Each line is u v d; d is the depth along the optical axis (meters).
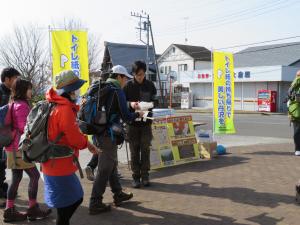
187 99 43.59
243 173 7.27
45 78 28.67
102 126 4.93
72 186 3.62
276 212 5.00
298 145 9.22
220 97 10.52
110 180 5.32
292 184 6.39
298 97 9.02
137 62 6.28
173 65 59.12
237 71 38.75
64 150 3.57
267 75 36.25
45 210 5.03
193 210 5.14
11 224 4.76
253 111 35.81
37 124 3.57
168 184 6.54
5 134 4.67
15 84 4.73
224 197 5.70
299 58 40.69
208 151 8.81
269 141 12.66
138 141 6.35
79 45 8.16
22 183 6.68
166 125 8.16
